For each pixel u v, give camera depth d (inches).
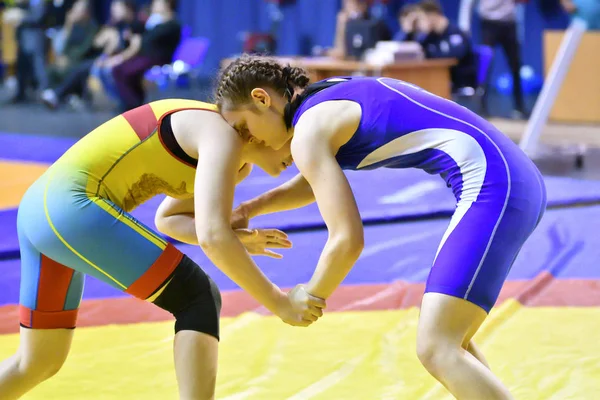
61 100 994.1
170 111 196.2
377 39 722.2
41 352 197.0
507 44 837.8
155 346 265.9
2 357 259.1
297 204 217.0
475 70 772.0
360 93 188.2
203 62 1186.6
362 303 302.5
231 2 1170.6
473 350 201.3
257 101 188.7
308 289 181.2
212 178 181.9
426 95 193.0
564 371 241.1
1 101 1034.7
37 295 195.2
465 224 179.6
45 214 189.8
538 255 366.6
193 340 183.2
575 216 438.9
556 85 596.7
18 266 368.5
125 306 305.0
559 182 516.4
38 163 617.9
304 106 187.3
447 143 185.8
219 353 258.1
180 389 183.3
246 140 195.9
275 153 199.0
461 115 189.6
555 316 287.0
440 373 173.3
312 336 270.8
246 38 1015.6
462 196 184.2
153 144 193.9
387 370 243.1
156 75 1026.7
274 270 354.3
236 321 284.2
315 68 671.1
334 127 182.7
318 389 231.3
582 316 286.7
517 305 295.7
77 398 228.4
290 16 1123.9
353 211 177.0
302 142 180.5
